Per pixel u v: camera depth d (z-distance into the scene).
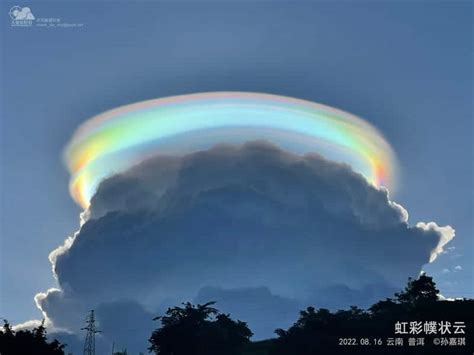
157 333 154.38
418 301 158.25
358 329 137.38
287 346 140.88
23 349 105.19
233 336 157.00
